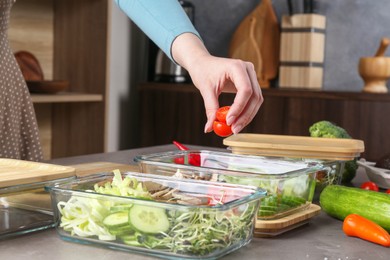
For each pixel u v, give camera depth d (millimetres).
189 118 3885
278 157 1600
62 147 3877
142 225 1033
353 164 1746
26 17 3646
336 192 1364
